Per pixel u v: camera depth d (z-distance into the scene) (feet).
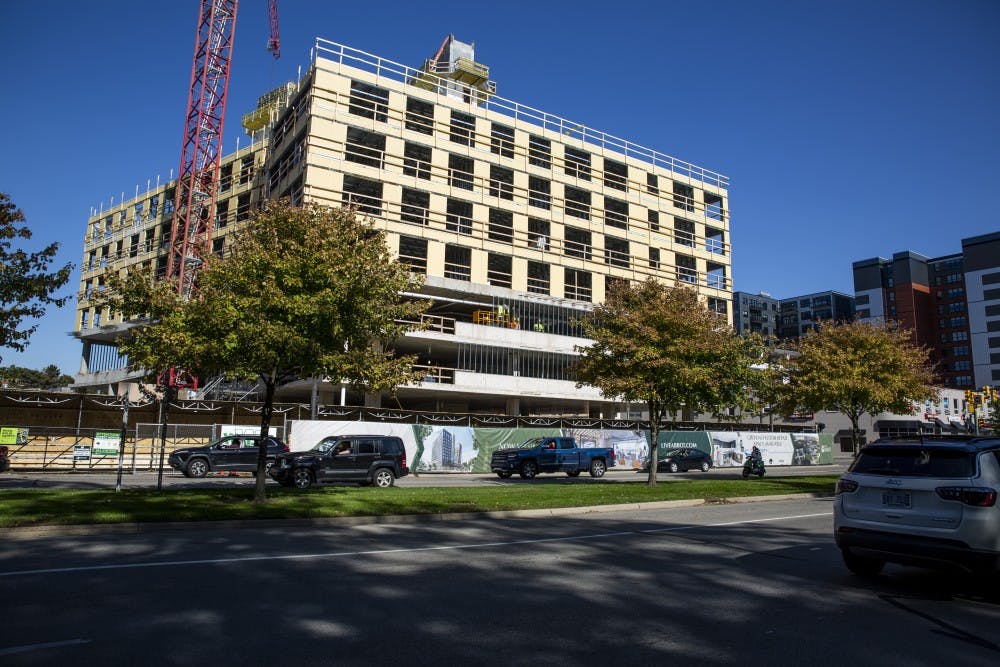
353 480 68.85
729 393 78.48
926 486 24.58
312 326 48.44
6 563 27.14
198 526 39.11
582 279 179.11
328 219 52.85
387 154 147.13
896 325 95.50
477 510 48.34
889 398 85.56
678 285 81.05
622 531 40.27
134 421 106.63
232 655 16.30
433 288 149.18
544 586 24.52
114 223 217.77
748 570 28.30
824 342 90.89
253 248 50.03
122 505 42.75
